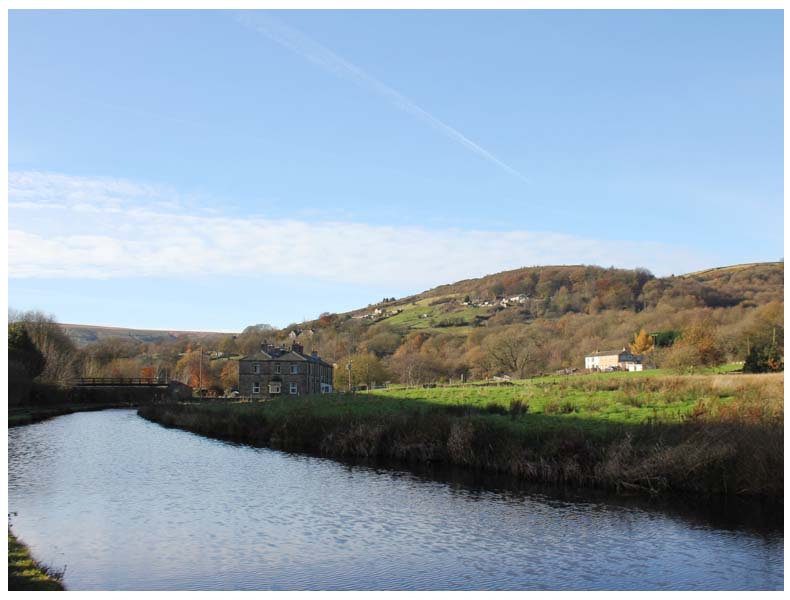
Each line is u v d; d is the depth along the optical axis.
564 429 26.84
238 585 13.27
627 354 106.75
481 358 106.56
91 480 24.69
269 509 20.09
